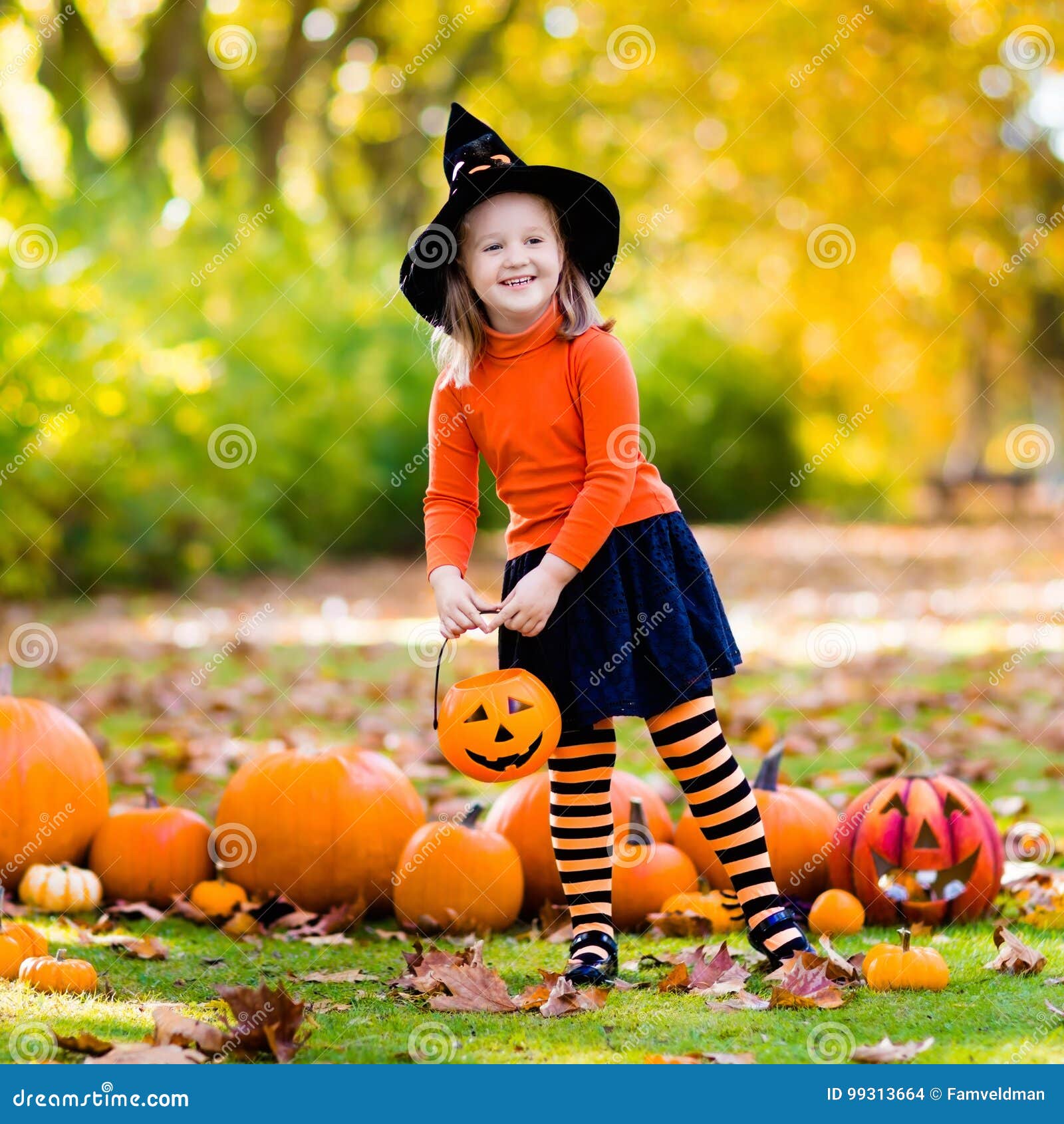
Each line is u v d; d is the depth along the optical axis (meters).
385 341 16.42
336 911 3.93
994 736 6.73
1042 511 26.84
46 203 11.61
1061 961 3.39
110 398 11.45
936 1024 2.87
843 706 7.59
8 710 4.26
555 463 3.33
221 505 13.39
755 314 20.19
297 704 7.90
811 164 16.09
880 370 22.20
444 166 3.52
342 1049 2.75
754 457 23.98
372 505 16.56
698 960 3.31
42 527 11.64
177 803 5.49
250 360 14.02
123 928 3.90
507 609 3.21
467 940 3.76
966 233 16.59
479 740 3.15
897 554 18.67
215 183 16.47
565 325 3.38
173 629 11.23
